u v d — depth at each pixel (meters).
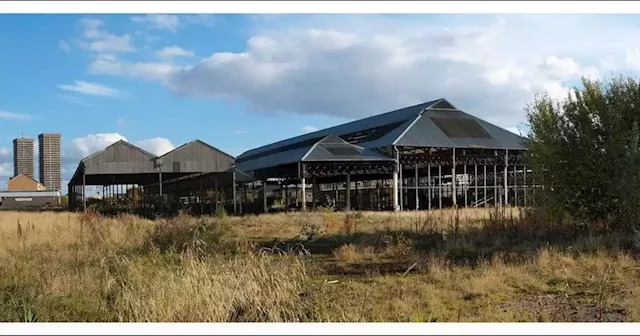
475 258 13.05
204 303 7.61
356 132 58.44
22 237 16.08
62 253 13.33
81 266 11.25
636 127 15.48
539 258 11.57
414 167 54.41
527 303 8.52
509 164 51.06
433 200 55.91
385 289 9.28
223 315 7.56
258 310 7.84
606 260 11.43
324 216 29.09
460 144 47.72
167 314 7.40
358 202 57.78
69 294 8.66
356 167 47.06
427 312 7.85
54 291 8.79
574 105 17.16
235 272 8.87
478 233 17.27
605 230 16.28
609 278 10.04
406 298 8.39
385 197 57.44
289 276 8.98
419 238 17.61
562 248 13.09
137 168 46.97
